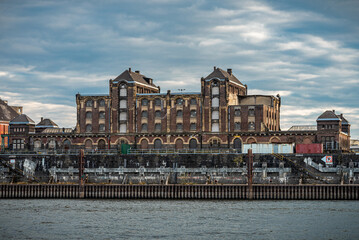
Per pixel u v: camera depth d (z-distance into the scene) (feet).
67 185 444.55
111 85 554.87
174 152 511.40
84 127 558.56
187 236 290.76
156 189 430.20
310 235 292.20
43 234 298.56
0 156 510.17
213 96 529.86
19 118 570.05
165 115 539.29
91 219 337.72
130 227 313.32
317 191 412.36
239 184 429.79
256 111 520.01
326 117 495.41
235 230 303.27
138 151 520.83
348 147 566.77
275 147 461.78
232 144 520.83
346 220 327.26
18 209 377.71
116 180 482.28
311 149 457.27
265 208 372.38
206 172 466.29
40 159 502.38
